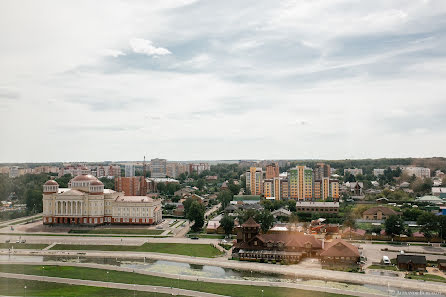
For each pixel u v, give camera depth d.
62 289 140.75
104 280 150.00
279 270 161.00
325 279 151.00
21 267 166.12
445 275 150.12
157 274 158.00
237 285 144.50
